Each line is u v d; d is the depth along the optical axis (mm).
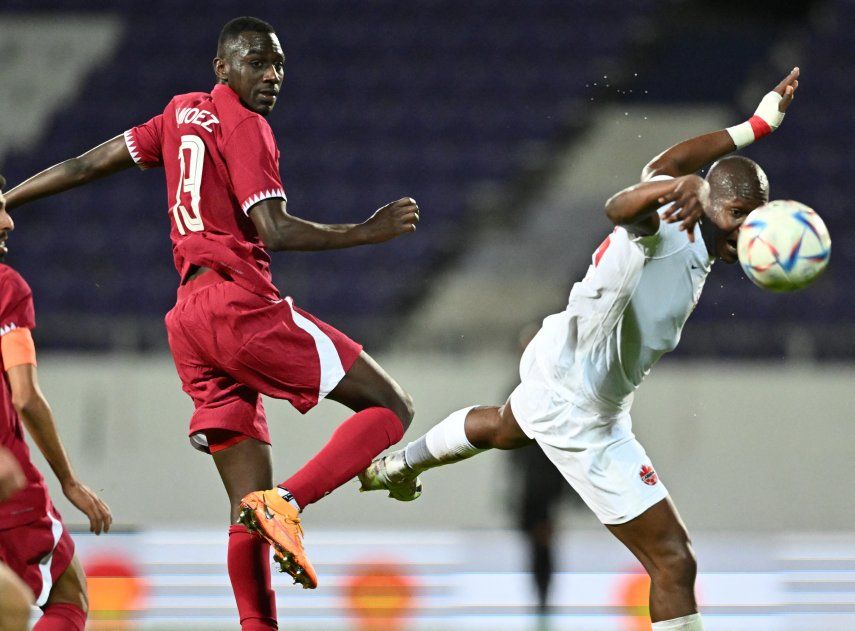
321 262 49719
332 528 40438
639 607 32094
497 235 53781
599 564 36188
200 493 40062
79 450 40062
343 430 15867
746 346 43656
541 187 56062
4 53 61938
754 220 13922
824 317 47344
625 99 61375
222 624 30031
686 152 15562
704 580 34344
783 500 40250
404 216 15312
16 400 14656
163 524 39844
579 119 59531
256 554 15789
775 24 67375
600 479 16500
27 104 59531
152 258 49906
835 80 61188
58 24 63531
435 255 50844
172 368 40719
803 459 40406
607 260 15492
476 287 50844
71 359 40625
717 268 48094
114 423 40250
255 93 15992
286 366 15625
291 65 61469
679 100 62250
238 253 15688
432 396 40594
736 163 15086
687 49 65438
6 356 14789
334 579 33812
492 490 40438
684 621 15961
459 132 57875
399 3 65375
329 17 64438
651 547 16297
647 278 15312
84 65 61594
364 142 56812
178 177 15992
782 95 15805
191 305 15789
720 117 61500
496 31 64125
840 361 42438
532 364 17031
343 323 43906
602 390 16297
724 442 40500
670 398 40594
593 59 62844
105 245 50250
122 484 39969
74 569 15602
